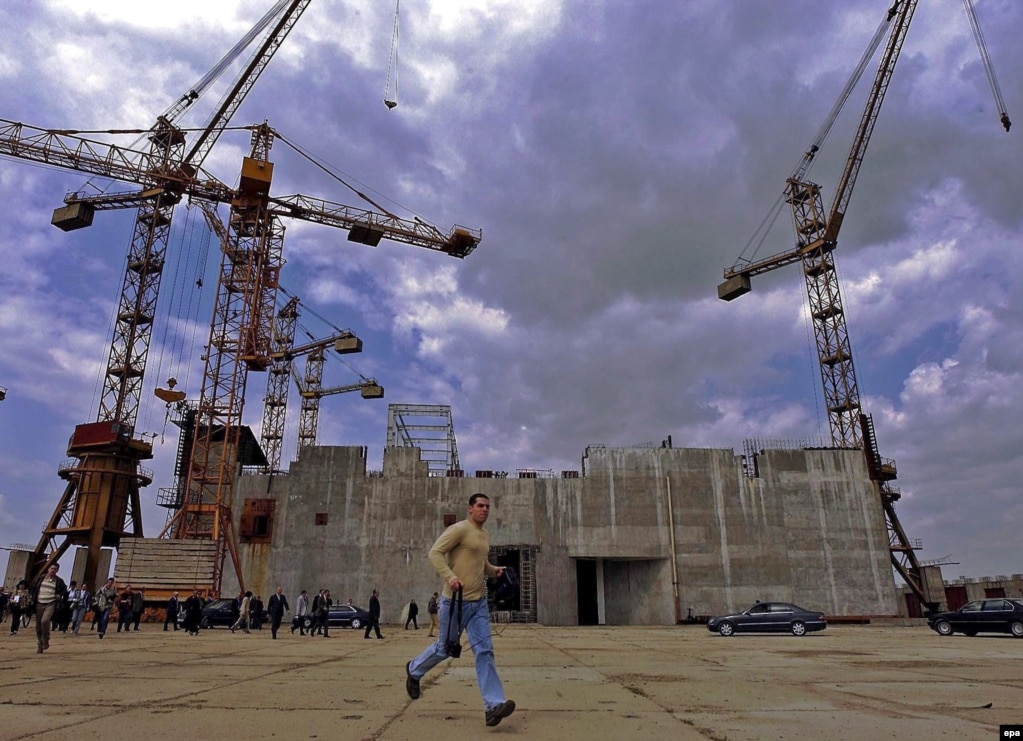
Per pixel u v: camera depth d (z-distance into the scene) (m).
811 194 77.94
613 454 50.03
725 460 50.50
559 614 45.75
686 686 8.77
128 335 58.06
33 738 4.91
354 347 89.06
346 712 6.27
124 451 51.25
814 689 8.46
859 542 49.38
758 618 28.56
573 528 48.12
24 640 19.00
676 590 47.09
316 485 48.25
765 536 48.78
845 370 71.56
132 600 26.72
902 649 17.72
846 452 51.47
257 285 55.19
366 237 65.50
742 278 81.50
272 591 45.69
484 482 48.94
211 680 8.94
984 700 7.47
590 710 6.59
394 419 57.44
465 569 5.80
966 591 59.81
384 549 46.94
